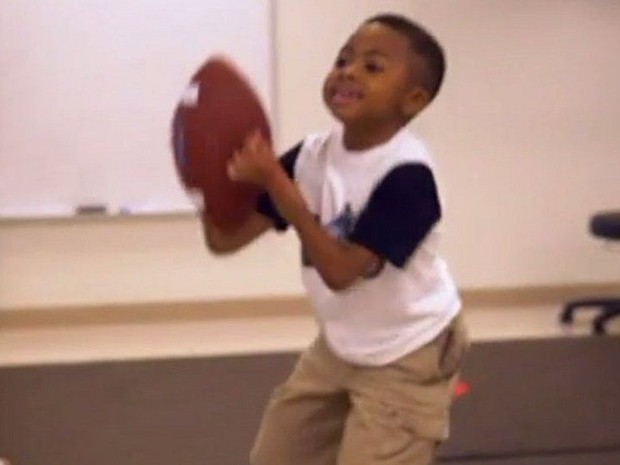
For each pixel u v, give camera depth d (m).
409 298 1.82
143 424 3.13
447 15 4.34
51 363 3.68
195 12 4.18
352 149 1.83
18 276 4.25
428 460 1.87
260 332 4.18
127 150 4.21
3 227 4.21
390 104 1.79
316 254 1.71
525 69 4.43
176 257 4.32
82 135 4.18
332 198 1.80
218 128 1.81
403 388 1.84
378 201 1.75
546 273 4.55
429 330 1.84
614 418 3.19
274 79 4.25
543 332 4.15
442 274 1.88
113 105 4.18
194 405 3.26
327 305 1.86
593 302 4.24
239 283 4.37
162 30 4.16
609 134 4.52
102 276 4.29
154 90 4.19
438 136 4.41
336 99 1.79
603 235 4.11
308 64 4.28
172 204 4.26
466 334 1.93
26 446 3.00
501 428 3.10
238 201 1.83
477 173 4.45
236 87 1.85
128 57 4.16
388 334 1.84
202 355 3.78
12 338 4.11
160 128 4.21
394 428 1.84
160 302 4.33
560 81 4.46
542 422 3.15
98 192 4.22
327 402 1.96
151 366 3.62
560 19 4.42
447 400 1.88
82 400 3.31
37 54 4.11
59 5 4.10
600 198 4.55
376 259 1.73
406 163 1.76
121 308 4.31
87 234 4.26
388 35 1.80
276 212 1.87
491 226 4.49
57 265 4.26
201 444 2.99
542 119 4.47
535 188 4.50
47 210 4.20
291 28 4.25
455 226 4.47
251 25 4.21
